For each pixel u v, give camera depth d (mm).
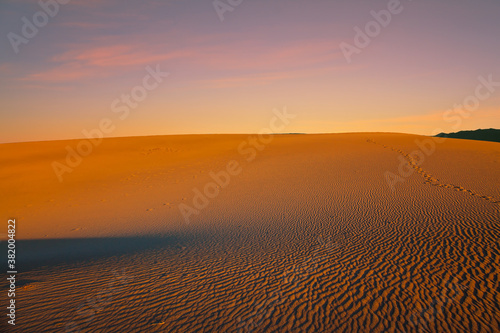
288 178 22469
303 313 5250
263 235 11086
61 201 20984
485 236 8406
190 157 35719
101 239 12656
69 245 11844
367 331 4703
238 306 5539
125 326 4840
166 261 8453
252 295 5988
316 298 5781
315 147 37312
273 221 13125
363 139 42125
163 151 39656
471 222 9828
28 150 40906
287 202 16406
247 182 22609
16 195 22688
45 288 6438
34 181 26609
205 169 28703
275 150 37406
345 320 5012
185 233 12617
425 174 19422
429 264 6973
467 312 5102
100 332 4660
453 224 9812
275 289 6234
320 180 20766
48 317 5094
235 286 6445
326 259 7875
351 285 6254
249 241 10391
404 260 7340
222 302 5711
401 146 32750
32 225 15875
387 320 4969
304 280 6637
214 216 15227
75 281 6867
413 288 5961
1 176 28375
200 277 7043
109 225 15203
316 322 4969
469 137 67062
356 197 15797
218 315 5219
